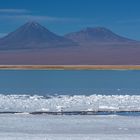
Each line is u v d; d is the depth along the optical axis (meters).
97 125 21.70
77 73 95.25
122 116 24.95
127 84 54.22
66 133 19.50
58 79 65.62
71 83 56.25
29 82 57.59
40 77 71.50
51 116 24.86
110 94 40.38
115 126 21.42
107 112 26.94
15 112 26.47
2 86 50.28
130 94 40.25
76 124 21.94
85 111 27.00
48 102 31.78
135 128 20.91
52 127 21.03
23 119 23.50
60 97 35.94
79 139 17.83
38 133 19.42
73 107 29.05
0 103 30.95
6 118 23.78
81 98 34.50
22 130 20.17
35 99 33.88
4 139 17.75
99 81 60.81
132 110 27.64
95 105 30.16
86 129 20.55
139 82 58.44
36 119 23.53
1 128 20.62
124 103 31.48
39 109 27.97
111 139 17.88
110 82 58.62
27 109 27.95
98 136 18.56
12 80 61.91
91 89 45.84
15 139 17.78
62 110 27.44
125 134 19.23
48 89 45.94
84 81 60.91
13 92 42.22
